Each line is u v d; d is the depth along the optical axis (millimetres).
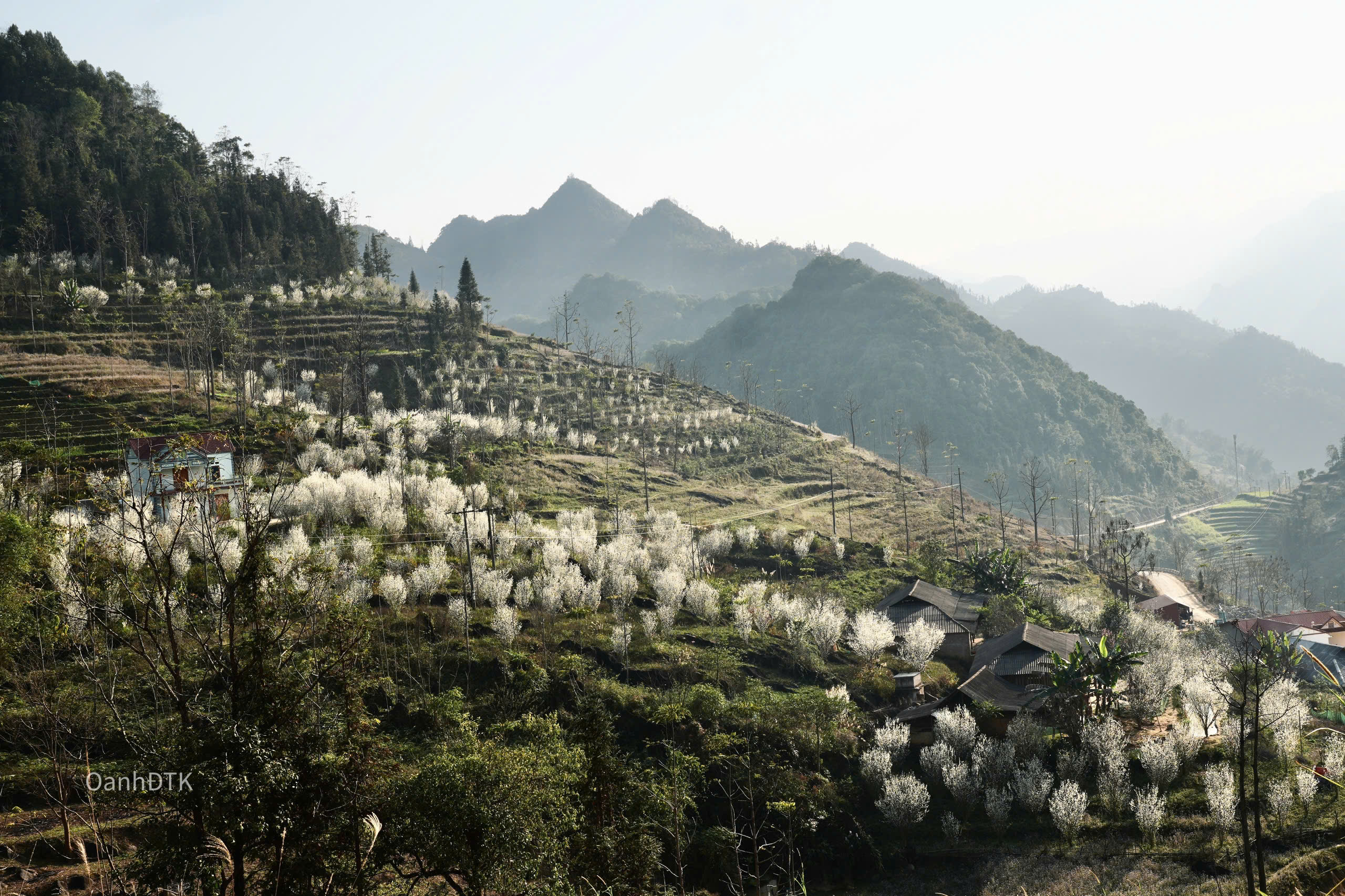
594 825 30578
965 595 81375
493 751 26609
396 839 23234
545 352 169750
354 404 116562
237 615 21844
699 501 110625
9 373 96688
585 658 54812
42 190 146500
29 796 34094
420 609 56094
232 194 183625
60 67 188875
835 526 106688
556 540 73812
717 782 44719
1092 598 92688
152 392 98000
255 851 20734
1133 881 40062
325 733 21031
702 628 63906
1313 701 57500
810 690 53781
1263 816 44219
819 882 42688
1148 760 48312
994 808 46469
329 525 68312
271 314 143875
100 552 27062
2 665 36969
